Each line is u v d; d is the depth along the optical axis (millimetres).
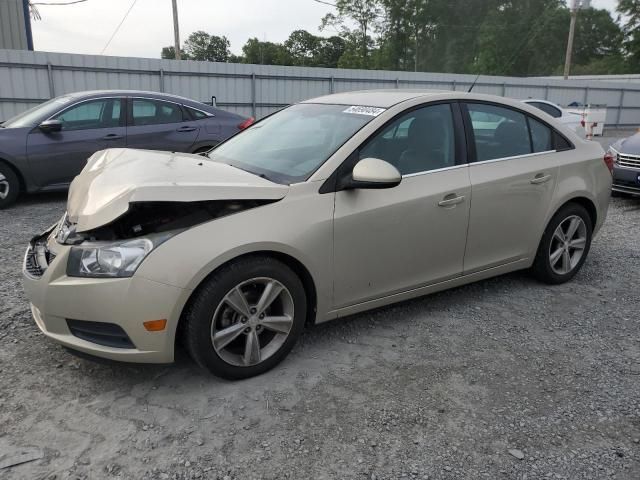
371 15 56531
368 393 2982
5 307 3961
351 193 3264
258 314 3029
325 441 2588
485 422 2748
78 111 7566
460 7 52375
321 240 3137
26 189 7375
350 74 22047
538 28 49688
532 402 2928
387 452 2518
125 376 3109
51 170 7402
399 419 2760
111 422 2703
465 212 3748
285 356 3215
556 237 4465
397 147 3533
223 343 2951
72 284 2756
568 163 4383
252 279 2953
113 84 17172
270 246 2941
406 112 3617
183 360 3299
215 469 2395
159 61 17781
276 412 2803
